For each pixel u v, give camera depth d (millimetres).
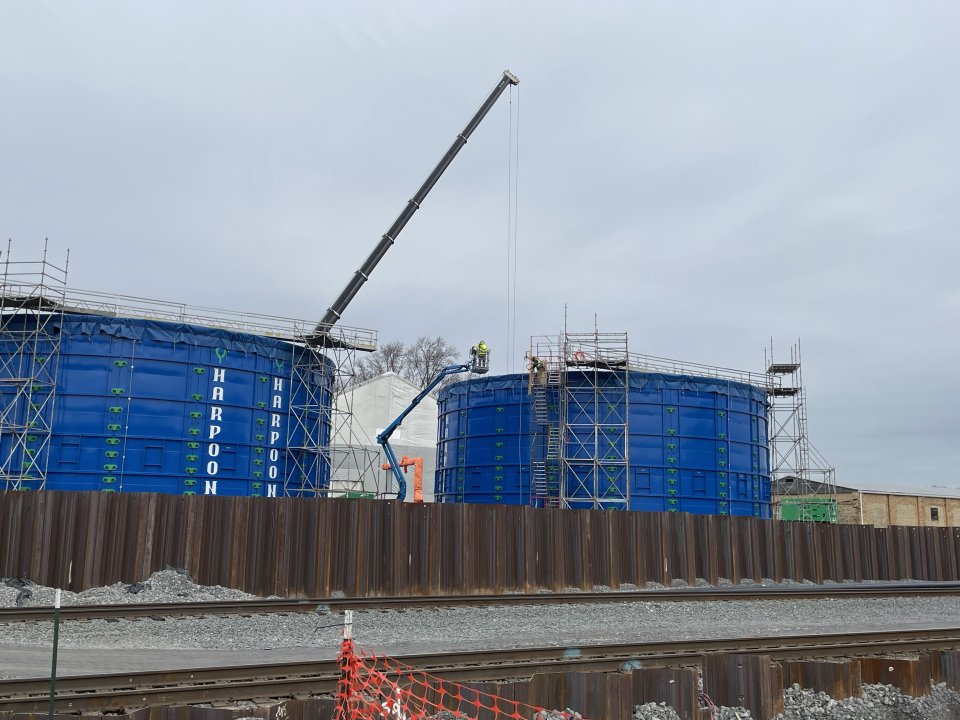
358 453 69125
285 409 46562
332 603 21828
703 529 33406
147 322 41938
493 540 29078
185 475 41844
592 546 30938
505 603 23516
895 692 15836
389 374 79625
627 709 13633
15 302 40875
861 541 38344
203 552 25828
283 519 26578
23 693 12023
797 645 17156
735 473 52219
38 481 39344
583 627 20688
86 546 24688
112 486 40031
